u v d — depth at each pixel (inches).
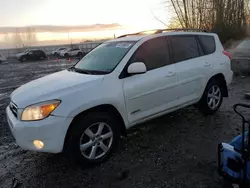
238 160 91.6
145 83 152.1
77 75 150.6
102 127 137.7
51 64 1179.3
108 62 155.1
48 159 148.6
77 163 133.3
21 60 1515.7
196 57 186.9
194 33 192.5
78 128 128.7
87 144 132.7
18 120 127.2
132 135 172.1
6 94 400.2
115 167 133.6
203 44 195.3
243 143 90.5
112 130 141.1
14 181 127.6
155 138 165.8
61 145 123.9
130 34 192.1
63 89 130.2
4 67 1132.5
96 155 136.9
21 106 127.0
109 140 141.3
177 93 171.6
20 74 775.7
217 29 611.8
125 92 143.6
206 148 148.6
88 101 129.3
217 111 213.6
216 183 114.9
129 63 149.6
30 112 123.6
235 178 93.0
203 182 116.2
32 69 945.5
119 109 141.8
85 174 129.1
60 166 139.2
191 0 616.4
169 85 165.0
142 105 152.9
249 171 89.0
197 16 624.4
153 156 142.7
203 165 130.3
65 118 123.0
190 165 131.2
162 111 165.0
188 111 215.2
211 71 192.2
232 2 633.0
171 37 175.6
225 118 195.9
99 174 128.3
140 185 117.0
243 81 340.8
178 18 636.7
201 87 187.8
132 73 144.0
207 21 623.5
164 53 168.2
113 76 142.8
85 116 131.8
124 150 151.6
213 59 196.2
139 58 154.9
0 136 193.9
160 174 124.7
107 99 135.5
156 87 157.8
